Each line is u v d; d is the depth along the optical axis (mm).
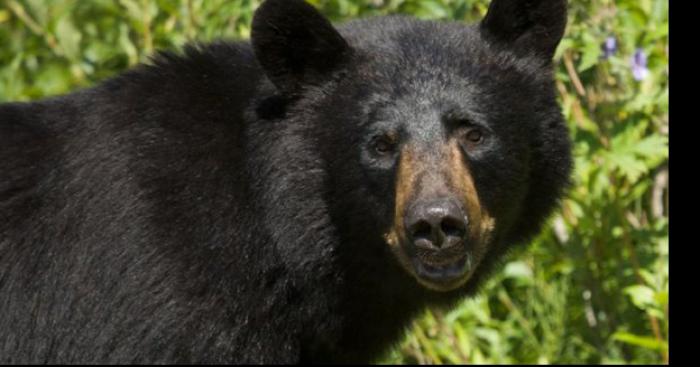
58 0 16922
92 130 10695
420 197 9797
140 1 15156
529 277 14328
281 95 10664
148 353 10383
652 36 13203
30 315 10680
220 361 10617
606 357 13812
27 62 16969
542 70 10914
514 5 10805
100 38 16422
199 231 10461
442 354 13977
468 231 9953
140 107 10695
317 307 10922
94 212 10492
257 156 10602
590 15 13562
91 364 10523
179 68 10844
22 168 10758
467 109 10281
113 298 10398
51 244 10602
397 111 10289
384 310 11219
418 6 13961
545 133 10797
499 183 10414
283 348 10969
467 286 11281
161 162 10523
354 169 10414
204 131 10625
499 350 14039
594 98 13883
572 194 13391
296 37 10602
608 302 14227
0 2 17859
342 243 10688
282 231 10609
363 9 14094
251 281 10641
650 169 13977
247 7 14008
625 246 13922
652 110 13586
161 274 10352
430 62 10500
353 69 10648
